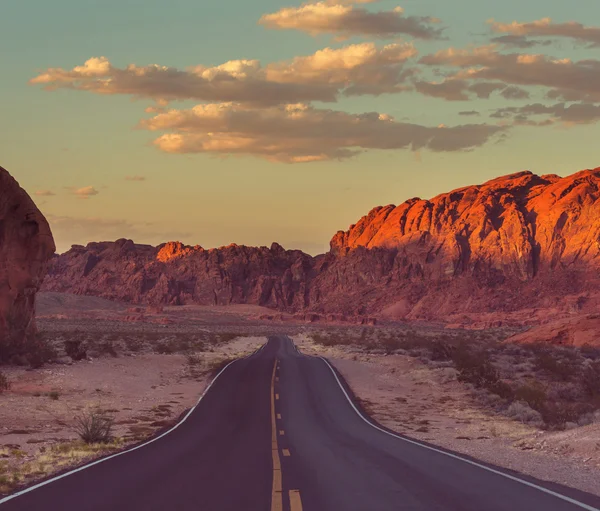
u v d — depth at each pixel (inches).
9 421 1068.5
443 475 581.3
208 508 441.1
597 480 593.0
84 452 751.1
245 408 1317.7
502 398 1576.0
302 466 637.9
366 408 1408.7
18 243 1968.5
